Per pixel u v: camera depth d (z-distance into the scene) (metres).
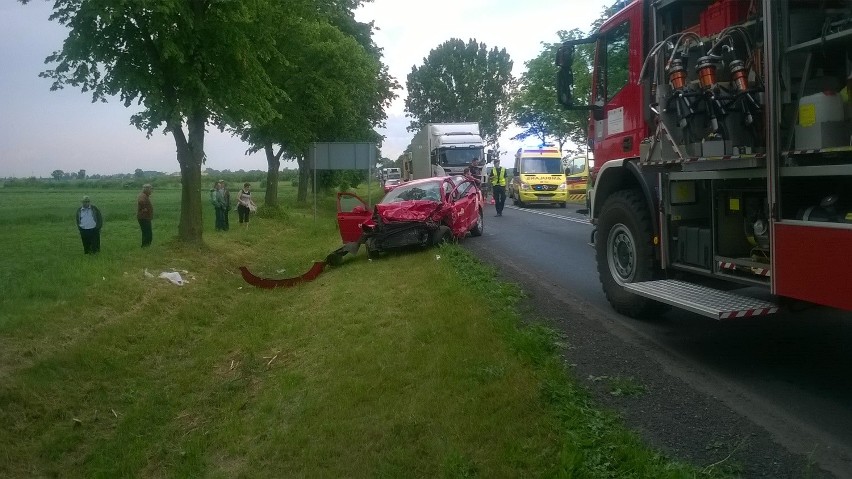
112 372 8.71
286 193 59.19
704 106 6.65
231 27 15.42
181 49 15.02
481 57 84.31
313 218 30.61
